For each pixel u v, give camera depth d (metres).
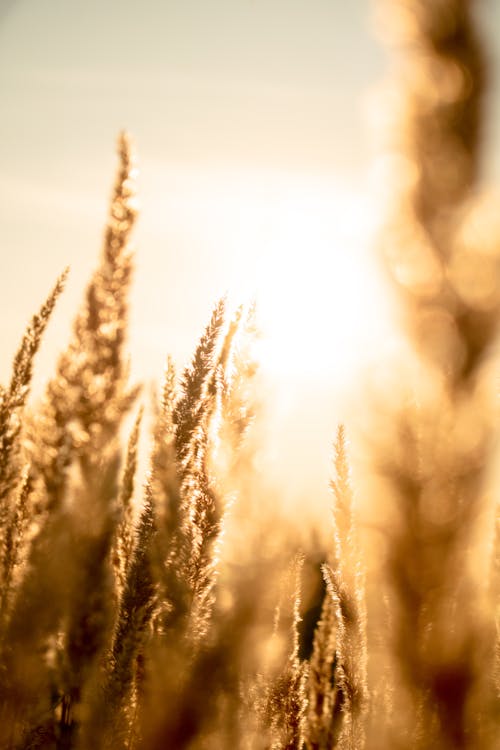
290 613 1.78
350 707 1.27
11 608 1.52
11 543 1.64
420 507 0.78
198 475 1.69
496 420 0.77
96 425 1.66
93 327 1.68
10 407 1.69
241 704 1.68
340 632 1.32
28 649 1.47
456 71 0.79
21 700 1.47
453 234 0.77
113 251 1.69
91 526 1.57
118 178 1.71
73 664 1.54
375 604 0.85
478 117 0.79
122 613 1.55
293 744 1.78
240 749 1.66
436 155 0.79
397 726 0.81
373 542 0.80
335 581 1.34
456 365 0.76
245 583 1.69
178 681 1.53
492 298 0.75
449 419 0.77
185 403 1.75
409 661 0.80
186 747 1.52
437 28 0.80
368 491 0.80
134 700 1.58
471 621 0.80
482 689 0.80
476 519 0.78
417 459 0.77
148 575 1.57
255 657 1.73
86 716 1.46
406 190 0.79
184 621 1.55
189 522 1.65
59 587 1.52
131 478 1.95
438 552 0.78
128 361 1.71
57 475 1.63
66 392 1.66
